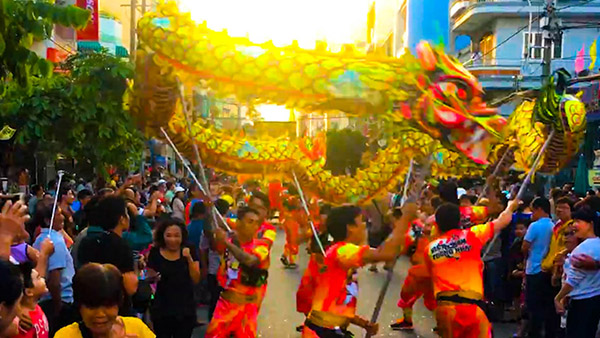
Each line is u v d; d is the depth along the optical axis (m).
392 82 6.47
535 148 7.93
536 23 30.81
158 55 6.50
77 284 3.26
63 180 14.18
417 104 6.51
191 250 6.83
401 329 9.53
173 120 7.35
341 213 5.91
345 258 5.66
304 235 9.09
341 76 6.38
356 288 5.89
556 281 7.72
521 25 31.25
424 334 9.30
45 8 5.54
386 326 9.74
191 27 6.47
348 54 6.53
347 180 8.87
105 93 12.17
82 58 14.89
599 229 6.87
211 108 7.68
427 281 9.05
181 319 6.64
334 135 16.97
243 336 6.75
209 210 7.15
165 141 7.43
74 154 13.31
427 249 6.45
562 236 7.86
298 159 8.48
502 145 8.38
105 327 3.28
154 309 6.64
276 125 10.40
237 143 7.98
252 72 6.37
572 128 7.32
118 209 5.45
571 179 21.14
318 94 6.42
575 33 30.16
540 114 7.45
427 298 9.06
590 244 6.58
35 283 4.09
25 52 5.57
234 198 13.48
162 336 6.70
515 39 31.25
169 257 6.65
